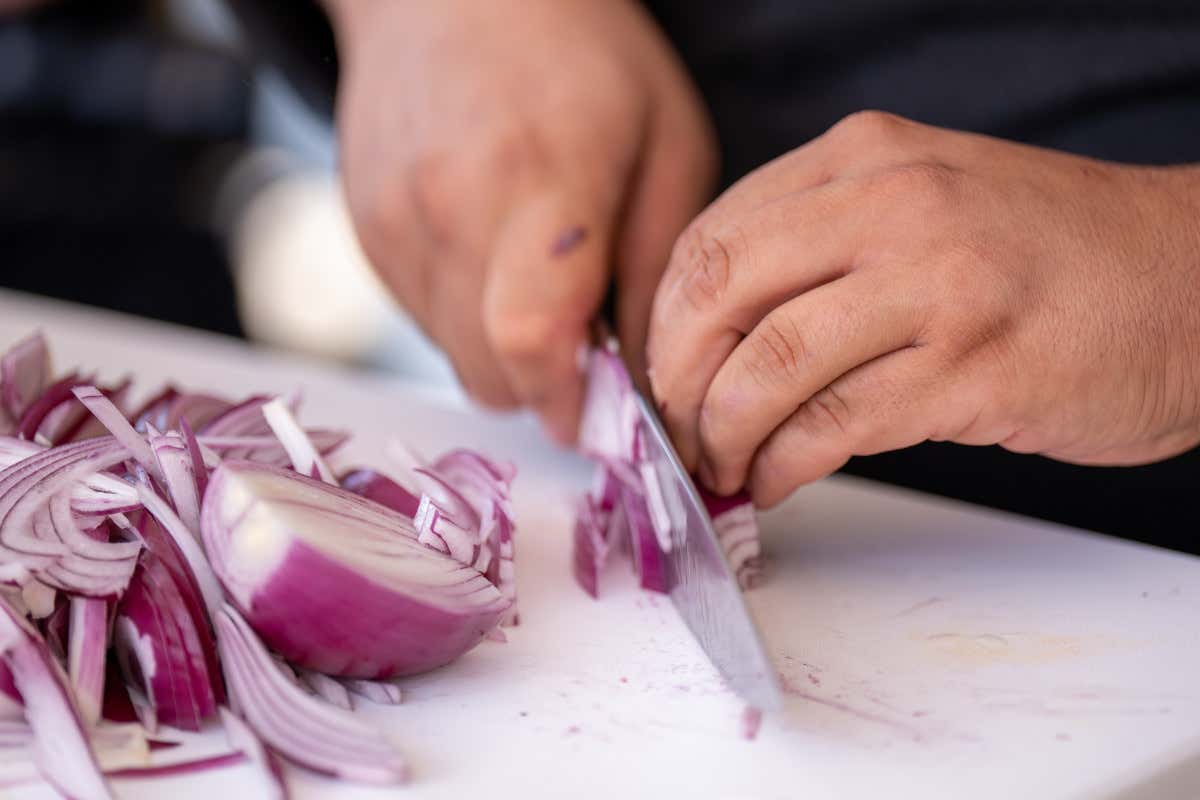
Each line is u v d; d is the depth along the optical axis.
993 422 0.61
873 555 0.75
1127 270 0.61
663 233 0.98
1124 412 0.62
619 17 1.04
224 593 0.56
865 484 0.88
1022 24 1.08
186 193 1.86
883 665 0.62
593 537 0.72
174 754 0.52
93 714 0.52
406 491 0.69
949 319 0.59
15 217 1.74
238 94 1.86
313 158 2.35
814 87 1.20
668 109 1.01
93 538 0.56
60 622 0.55
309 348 2.53
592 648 0.64
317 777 0.52
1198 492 0.97
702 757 0.54
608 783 0.52
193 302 1.90
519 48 0.98
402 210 1.01
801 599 0.69
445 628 0.56
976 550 0.76
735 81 1.24
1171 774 0.54
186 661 0.53
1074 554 0.75
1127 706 0.58
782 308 0.61
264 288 2.43
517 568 0.74
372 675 0.58
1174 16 1.00
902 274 0.60
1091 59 1.04
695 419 0.68
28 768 0.50
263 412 0.67
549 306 0.87
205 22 1.91
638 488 0.72
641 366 0.91
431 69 1.00
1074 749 0.54
